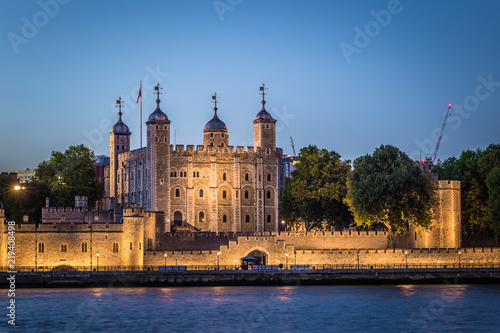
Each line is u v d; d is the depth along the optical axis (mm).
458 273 150750
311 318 117062
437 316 118000
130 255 150000
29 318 116875
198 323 113938
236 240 162375
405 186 161875
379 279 149125
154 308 123500
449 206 167250
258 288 143500
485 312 120375
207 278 146125
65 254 148500
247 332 109375
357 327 111938
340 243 164250
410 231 167875
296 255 156750
